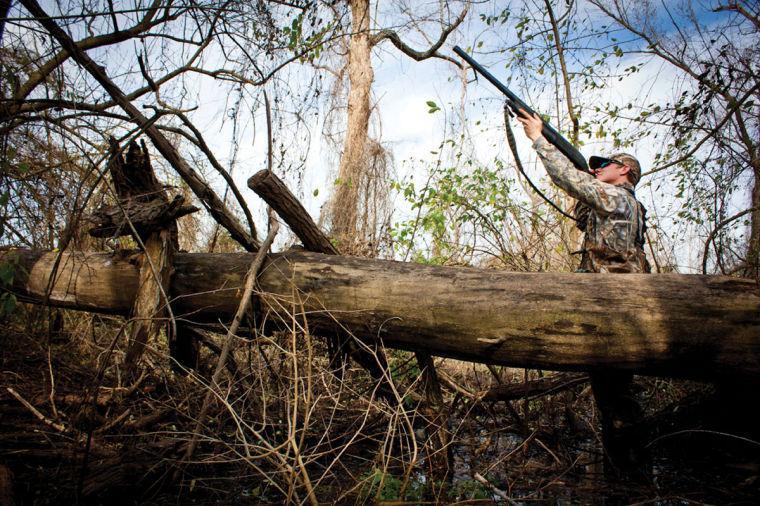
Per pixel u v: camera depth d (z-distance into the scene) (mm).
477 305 2467
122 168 3176
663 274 2373
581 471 3031
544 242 4730
